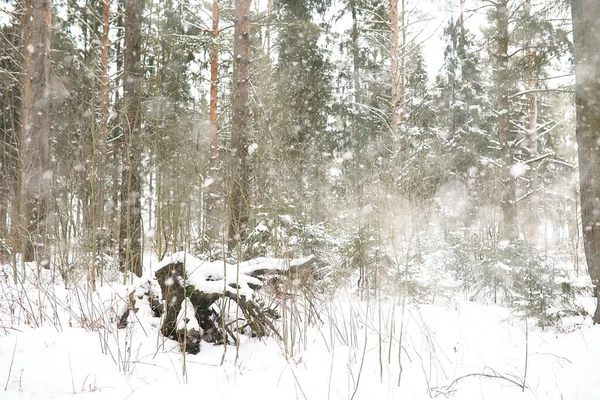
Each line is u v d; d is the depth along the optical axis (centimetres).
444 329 486
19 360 307
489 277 691
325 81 1435
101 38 1002
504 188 961
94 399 269
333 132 1480
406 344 426
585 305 584
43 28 710
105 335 365
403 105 1198
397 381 340
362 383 329
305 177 862
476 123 1585
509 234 924
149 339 386
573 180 1669
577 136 508
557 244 1080
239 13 721
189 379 315
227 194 445
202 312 395
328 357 382
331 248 654
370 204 683
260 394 301
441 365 373
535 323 515
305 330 402
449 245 840
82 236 557
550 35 841
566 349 394
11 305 402
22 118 688
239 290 381
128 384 297
